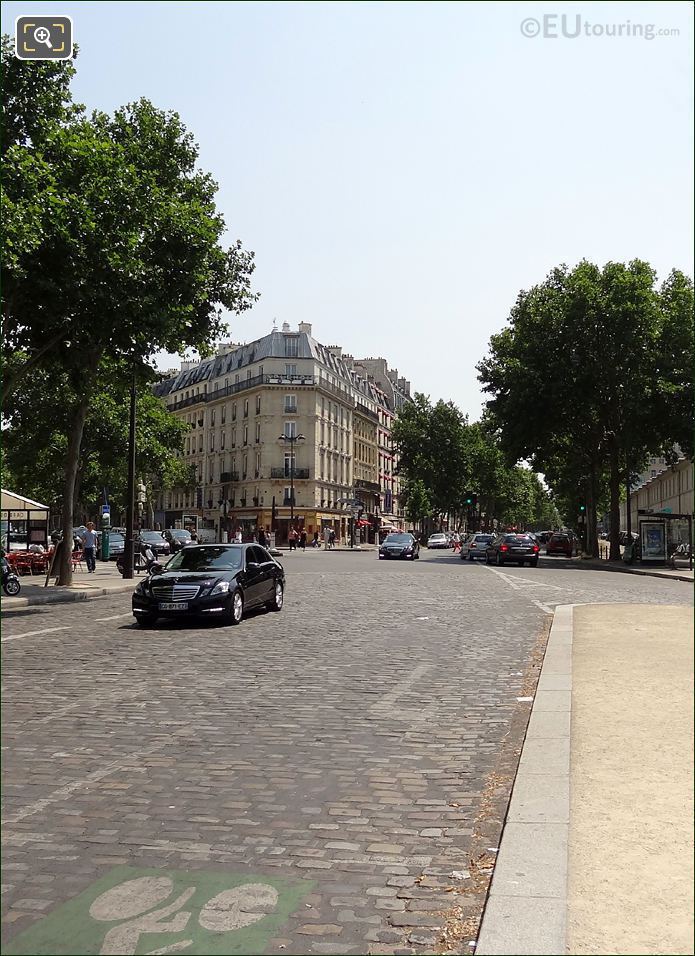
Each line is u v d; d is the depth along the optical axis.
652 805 4.73
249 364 85.94
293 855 4.41
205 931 3.58
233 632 14.19
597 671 9.28
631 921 3.40
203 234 22.36
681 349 44.78
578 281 45.88
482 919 3.50
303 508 81.50
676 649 10.91
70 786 5.57
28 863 4.29
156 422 57.31
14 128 20.11
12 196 18.25
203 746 6.62
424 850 4.48
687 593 22.44
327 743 6.73
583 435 52.72
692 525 36.59
